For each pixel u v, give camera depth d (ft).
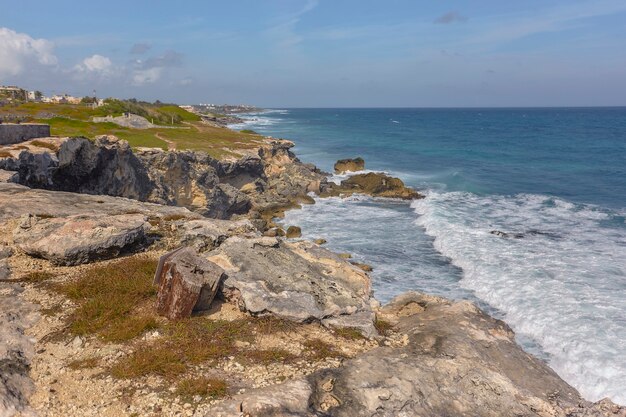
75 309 36.88
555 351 58.65
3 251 46.73
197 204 134.82
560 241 100.63
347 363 31.76
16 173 78.89
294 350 33.53
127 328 34.01
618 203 141.69
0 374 27.61
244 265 42.09
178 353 31.45
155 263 45.52
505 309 70.33
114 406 26.43
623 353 55.26
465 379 30.91
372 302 45.47
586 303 67.92
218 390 27.66
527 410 29.04
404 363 31.83
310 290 40.52
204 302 37.60
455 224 117.19
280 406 26.07
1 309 35.86
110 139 109.40
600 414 28.32
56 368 29.68
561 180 183.83
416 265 92.48
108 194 108.78
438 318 40.34
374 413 27.27
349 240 111.55
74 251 45.37
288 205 152.87
